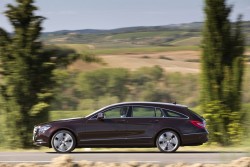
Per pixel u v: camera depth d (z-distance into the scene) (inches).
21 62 938.1
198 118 703.1
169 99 2586.1
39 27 949.2
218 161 573.9
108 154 678.5
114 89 2427.4
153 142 695.7
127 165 494.6
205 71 931.3
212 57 924.0
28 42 944.3
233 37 927.0
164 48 5354.3
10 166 498.3
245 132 900.0
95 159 608.1
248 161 486.0
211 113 915.4
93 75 2309.3
